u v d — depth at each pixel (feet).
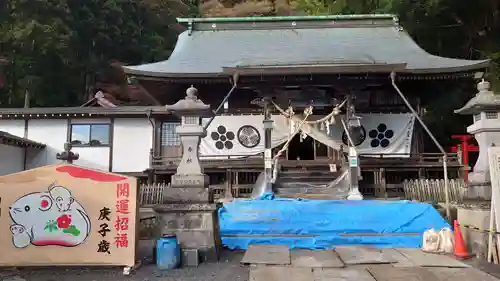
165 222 22.45
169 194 22.65
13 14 87.15
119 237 20.16
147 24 132.16
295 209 30.99
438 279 17.24
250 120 53.67
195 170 23.07
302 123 47.47
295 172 50.21
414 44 62.54
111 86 113.91
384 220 29.01
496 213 21.27
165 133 58.08
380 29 68.13
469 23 71.92
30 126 58.75
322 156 53.52
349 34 67.10
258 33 68.80
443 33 72.90
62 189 20.33
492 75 63.00
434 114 71.72
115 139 58.54
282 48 62.18
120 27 114.52
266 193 42.75
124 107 59.47
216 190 51.19
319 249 24.68
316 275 18.03
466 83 67.72
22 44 85.97
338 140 51.42
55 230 20.07
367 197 48.29
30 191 20.24
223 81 51.31
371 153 51.80
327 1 88.69
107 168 57.98
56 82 98.73
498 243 21.11
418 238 26.17
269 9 139.03
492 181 21.63
